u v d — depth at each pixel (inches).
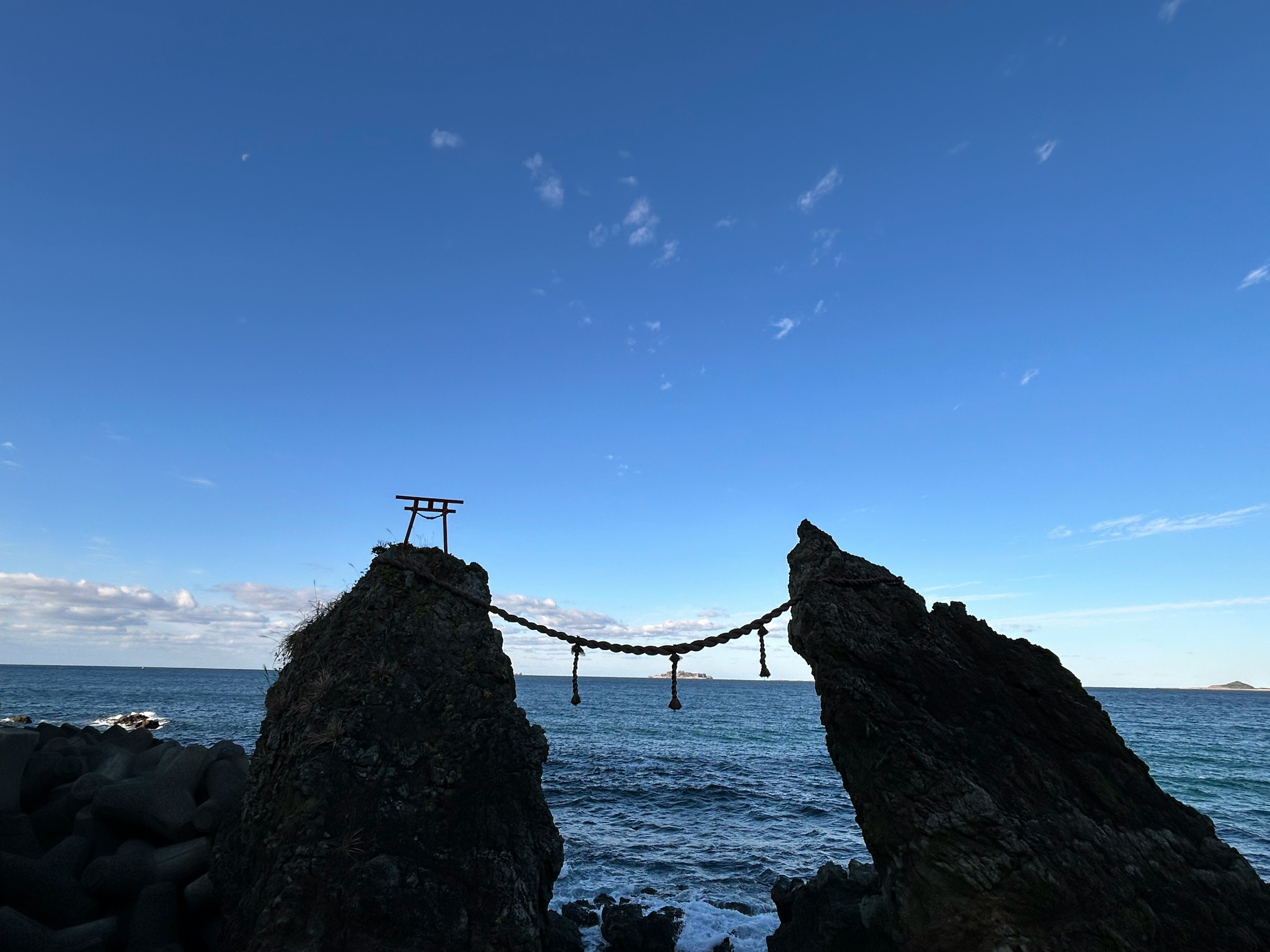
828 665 401.4
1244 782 1710.1
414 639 447.8
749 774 1694.1
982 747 367.9
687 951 652.7
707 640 436.1
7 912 327.0
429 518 508.1
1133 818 351.6
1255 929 314.3
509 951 342.0
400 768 386.6
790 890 538.3
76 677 7219.5
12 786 421.7
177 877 402.6
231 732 2174.0
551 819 404.2
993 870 322.0
